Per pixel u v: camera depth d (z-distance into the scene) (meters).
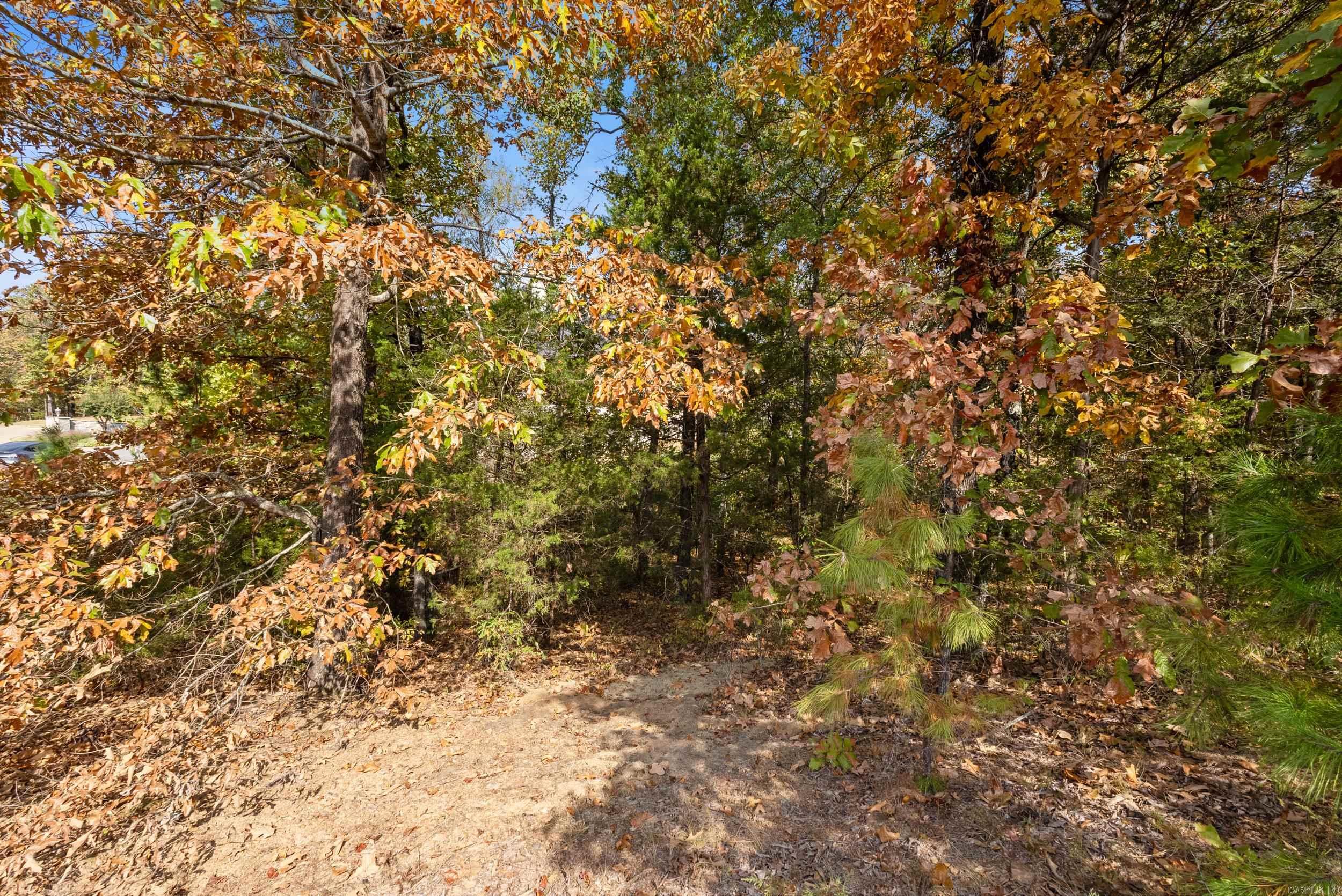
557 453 9.02
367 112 6.59
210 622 5.70
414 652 8.43
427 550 8.95
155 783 4.19
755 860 4.04
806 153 5.05
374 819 4.84
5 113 3.98
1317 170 1.45
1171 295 7.26
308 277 3.57
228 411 8.41
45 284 5.07
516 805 4.96
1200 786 4.05
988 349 3.13
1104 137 3.67
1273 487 1.92
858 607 4.02
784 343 9.63
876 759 5.08
